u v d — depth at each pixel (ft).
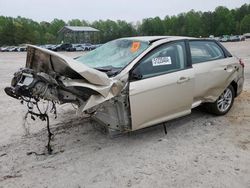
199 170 12.32
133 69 13.76
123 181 11.63
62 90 12.73
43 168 12.74
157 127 17.06
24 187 11.41
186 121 18.04
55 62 12.43
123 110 13.67
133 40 16.35
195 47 16.97
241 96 24.34
